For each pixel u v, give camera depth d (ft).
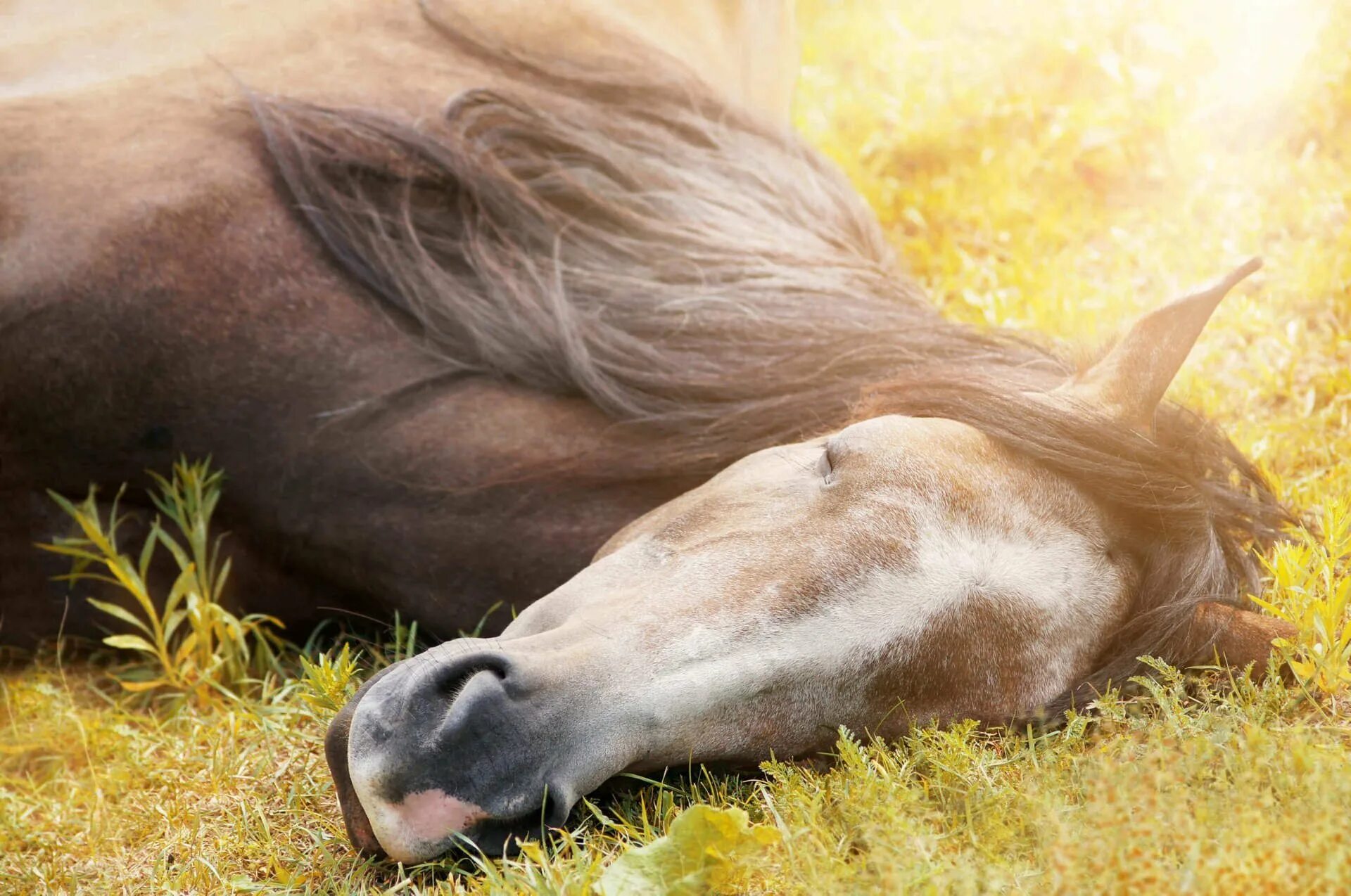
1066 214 11.66
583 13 9.38
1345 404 9.27
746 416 7.86
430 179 8.54
